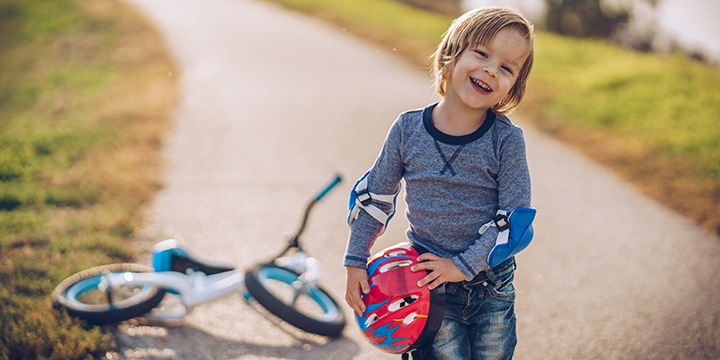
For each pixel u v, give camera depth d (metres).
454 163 1.81
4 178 5.30
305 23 17.41
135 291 3.44
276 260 3.56
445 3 23.50
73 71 12.01
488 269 1.88
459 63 1.80
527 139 8.02
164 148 6.58
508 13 1.80
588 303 3.74
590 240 4.82
